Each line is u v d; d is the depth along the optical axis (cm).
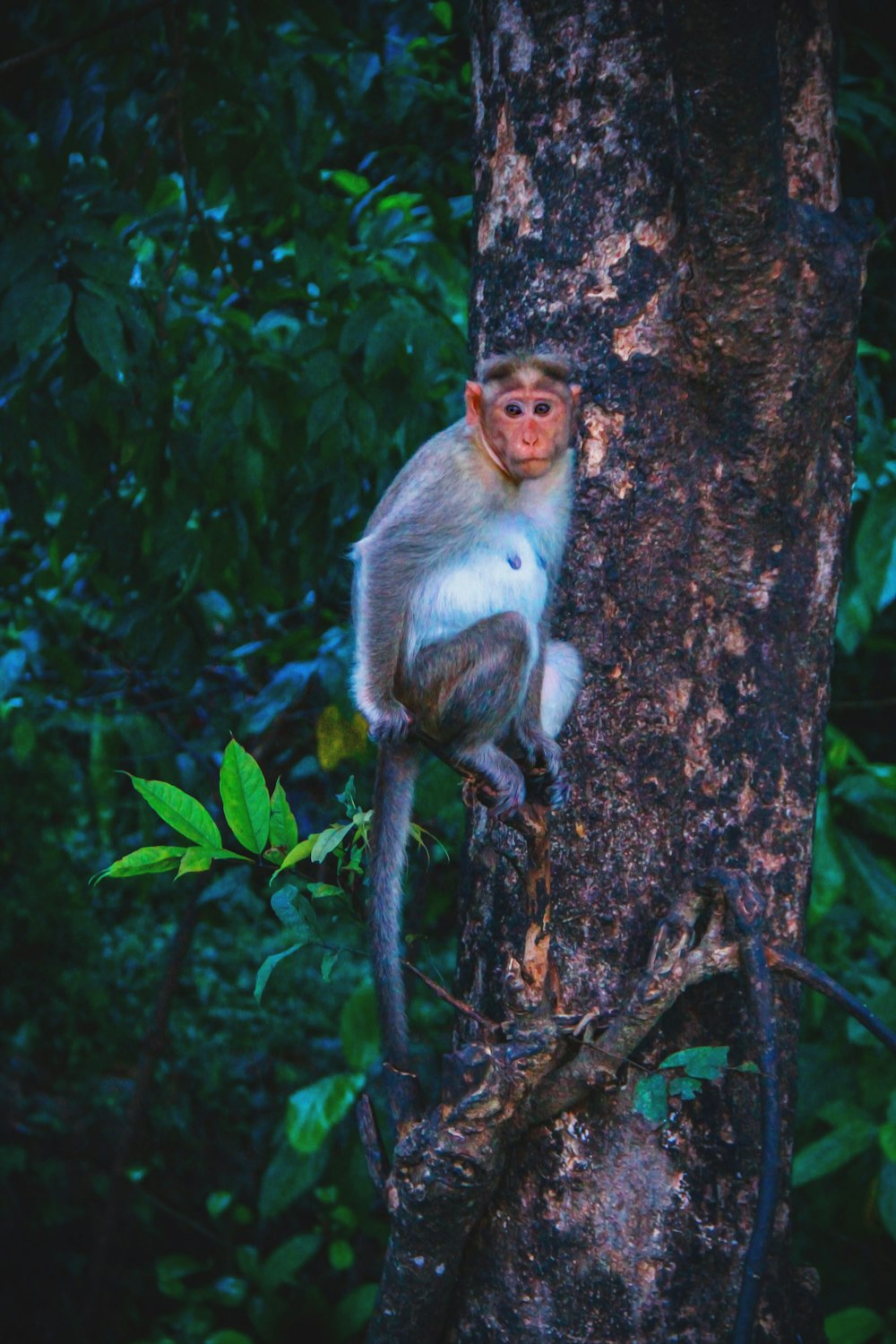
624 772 536
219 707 1125
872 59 941
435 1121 498
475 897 575
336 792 1116
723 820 538
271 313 879
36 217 697
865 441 866
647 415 534
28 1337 1320
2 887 1778
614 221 538
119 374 668
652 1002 493
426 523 646
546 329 554
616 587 539
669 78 530
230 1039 1670
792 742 548
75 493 763
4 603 1044
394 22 910
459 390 868
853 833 925
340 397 775
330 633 905
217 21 778
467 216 920
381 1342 538
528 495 629
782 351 505
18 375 738
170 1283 1193
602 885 536
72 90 767
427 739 600
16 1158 1337
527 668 614
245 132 869
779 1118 468
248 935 1808
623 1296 520
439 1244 513
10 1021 1688
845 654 1183
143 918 1847
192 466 836
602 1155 525
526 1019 499
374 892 606
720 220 475
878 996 893
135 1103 1258
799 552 548
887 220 965
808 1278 568
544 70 548
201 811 496
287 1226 1442
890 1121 821
